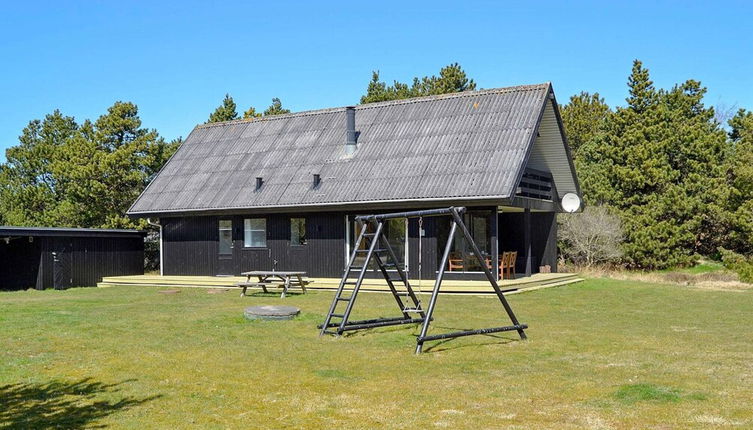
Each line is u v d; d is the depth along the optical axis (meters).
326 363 9.87
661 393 7.88
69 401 7.95
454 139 21.31
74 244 23.45
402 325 13.33
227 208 22.92
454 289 18.78
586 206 30.95
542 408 7.41
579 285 21.73
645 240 30.91
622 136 33.28
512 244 24.64
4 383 8.78
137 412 7.49
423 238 20.41
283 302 17.17
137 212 24.77
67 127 44.16
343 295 18.64
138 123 33.81
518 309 15.88
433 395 8.05
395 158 21.69
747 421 6.81
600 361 9.85
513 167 19.16
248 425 7.01
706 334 12.34
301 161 23.72
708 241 33.62
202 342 11.48
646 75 33.28
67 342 11.45
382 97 40.53
